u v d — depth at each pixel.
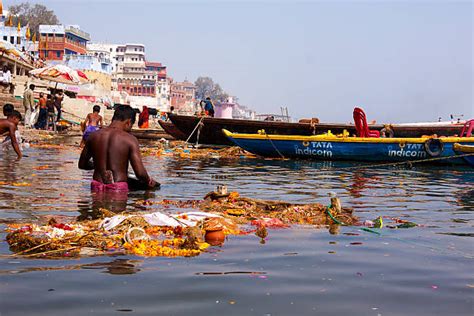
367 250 4.76
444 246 5.01
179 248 4.69
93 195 7.77
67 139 23.59
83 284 3.57
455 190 9.95
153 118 74.69
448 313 3.18
